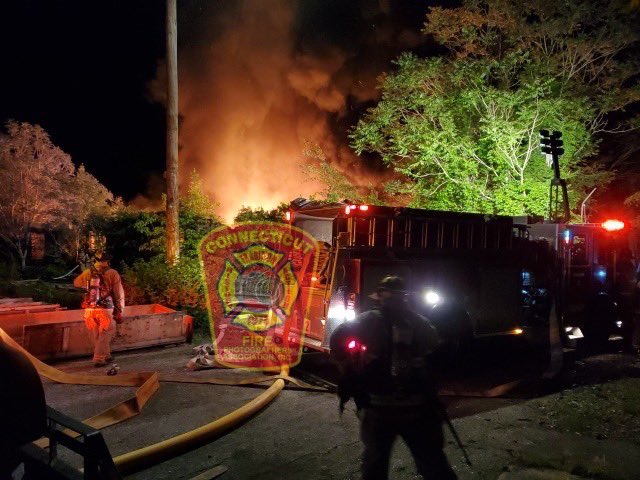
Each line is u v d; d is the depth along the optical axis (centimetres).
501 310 728
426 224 687
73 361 729
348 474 402
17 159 1833
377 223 651
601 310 812
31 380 292
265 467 413
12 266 1365
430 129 1206
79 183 1967
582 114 1166
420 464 320
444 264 672
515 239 780
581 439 472
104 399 571
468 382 664
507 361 775
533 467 415
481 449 450
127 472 395
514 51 1235
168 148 1051
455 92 1198
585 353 820
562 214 1097
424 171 1287
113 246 1259
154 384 602
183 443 433
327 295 632
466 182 1155
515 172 1130
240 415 498
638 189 1545
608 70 1322
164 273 991
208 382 629
